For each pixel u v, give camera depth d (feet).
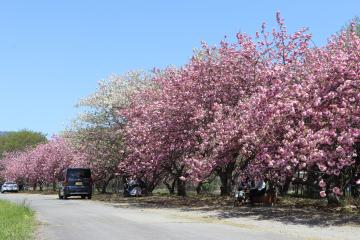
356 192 80.84
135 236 39.65
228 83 75.66
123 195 128.77
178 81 80.74
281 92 57.62
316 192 93.71
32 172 232.53
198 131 72.28
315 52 66.85
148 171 102.12
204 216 59.98
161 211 69.41
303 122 54.29
